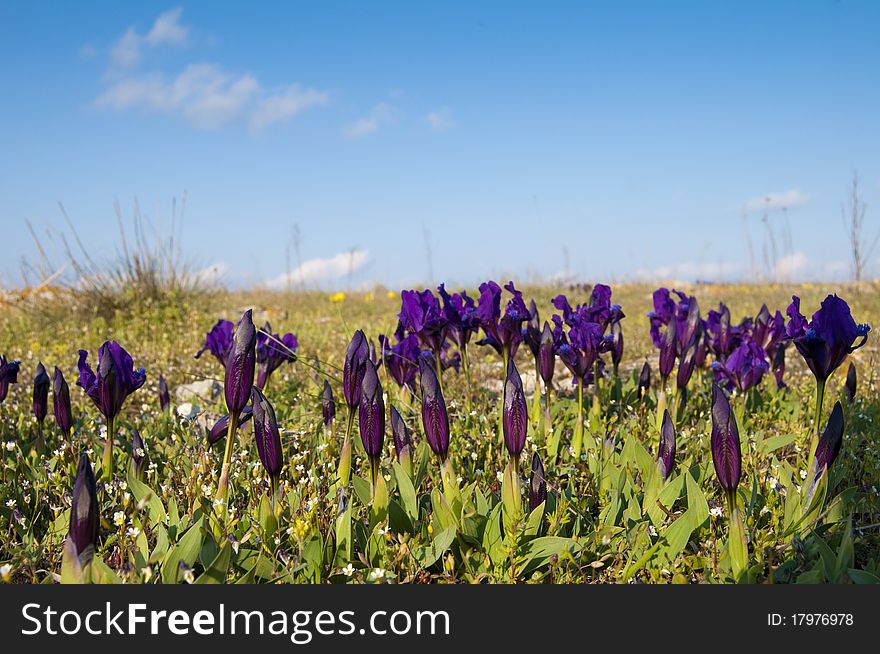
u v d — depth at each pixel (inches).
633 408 39.1
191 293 89.7
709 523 28.3
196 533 25.6
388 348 37.4
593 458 32.9
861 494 31.5
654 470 29.8
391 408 29.5
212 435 30.9
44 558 28.0
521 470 33.0
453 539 27.4
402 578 26.7
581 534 29.1
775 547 27.5
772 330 41.0
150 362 58.0
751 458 32.6
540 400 37.1
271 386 45.0
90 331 77.2
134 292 83.5
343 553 27.0
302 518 27.7
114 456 33.9
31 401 42.0
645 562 27.0
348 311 110.4
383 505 27.9
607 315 38.7
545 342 34.2
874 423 37.6
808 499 28.4
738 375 38.2
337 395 41.1
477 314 36.0
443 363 40.7
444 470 28.4
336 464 33.5
